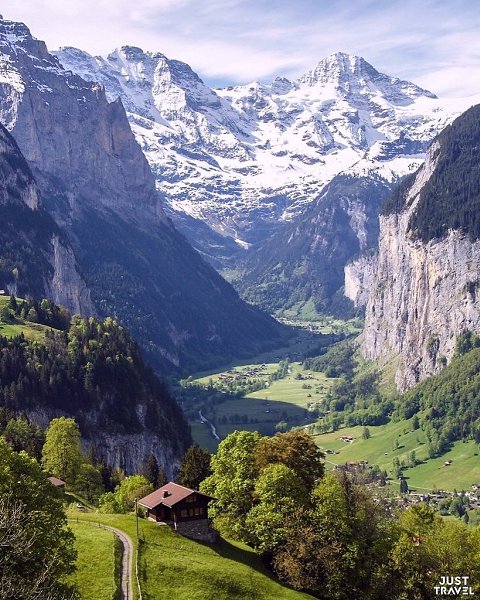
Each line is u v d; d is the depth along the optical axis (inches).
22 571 2635.3
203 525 4404.5
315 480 4894.2
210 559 4119.1
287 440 5017.2
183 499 4365.2
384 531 4505.4
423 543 4382.4
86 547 3850.9
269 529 4320.9
